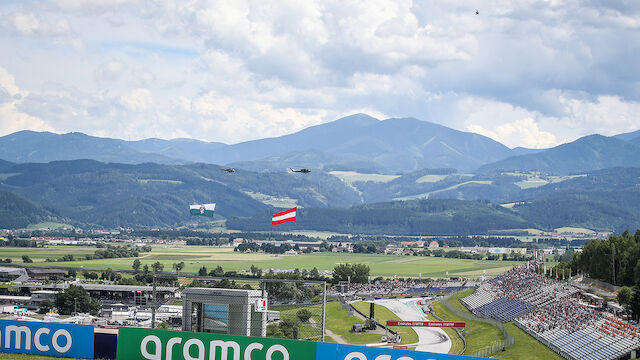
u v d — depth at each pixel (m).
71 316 152.88
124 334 53.03
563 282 190.50
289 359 50.34
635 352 105.31
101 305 177.75
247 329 62.38
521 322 150.62
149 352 52.81
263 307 62.69
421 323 152.75
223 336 51.31
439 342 141.88
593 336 119.19
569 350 118.25
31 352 55.53
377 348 49.47
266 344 50.66
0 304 179.12
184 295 63.56
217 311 63.03
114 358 54.28
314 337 80.06
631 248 170.62
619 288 168.00
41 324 55.31
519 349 126.19
